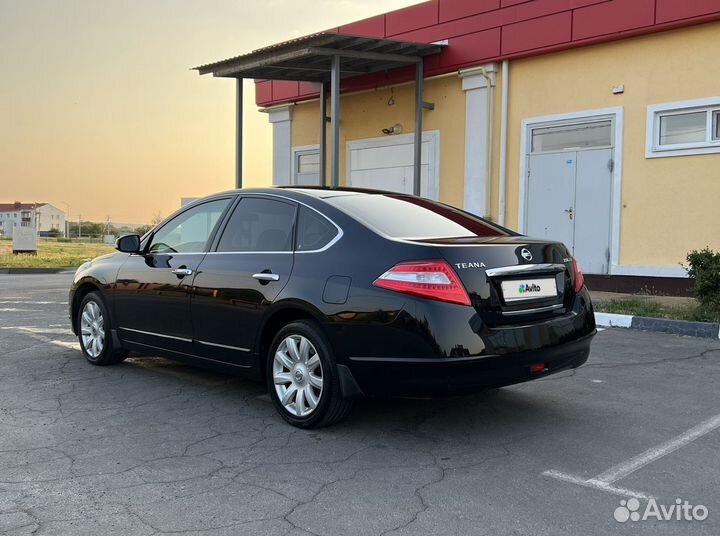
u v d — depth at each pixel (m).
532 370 4.39
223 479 3.91
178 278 5.73
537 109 12.25
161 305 5.89
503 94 12.62
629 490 3.71
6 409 5.34
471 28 12.88
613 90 11.25
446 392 4.20
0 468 4.09
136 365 6.94
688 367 6.54
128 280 6.29
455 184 13.55
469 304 4.21
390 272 4.35
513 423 4.91
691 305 9.28
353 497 3.65
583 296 4.95
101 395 5.77
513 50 12.30
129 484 3.84
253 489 3.77
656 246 10.89
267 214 5.34
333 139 12.55
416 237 4.71
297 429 4.82
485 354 4.16
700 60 10.34
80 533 3.24
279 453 4.34
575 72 11.73
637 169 11.06
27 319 10.11
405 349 4.22
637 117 11.02
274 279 4.93
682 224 10.60
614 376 6.21
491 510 3.48
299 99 16.66
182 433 4.75
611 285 11.39
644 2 10.68
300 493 3.71
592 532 3.24
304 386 4.78
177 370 6.72
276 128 17.52
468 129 13.22
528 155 12.42
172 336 5.82
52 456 4.30
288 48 12.61
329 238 4.82
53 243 54.06
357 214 4.89
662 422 4.88
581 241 11.79
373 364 4.34
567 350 4.60
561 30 11.66
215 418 5.11
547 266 4.69
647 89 10.89
